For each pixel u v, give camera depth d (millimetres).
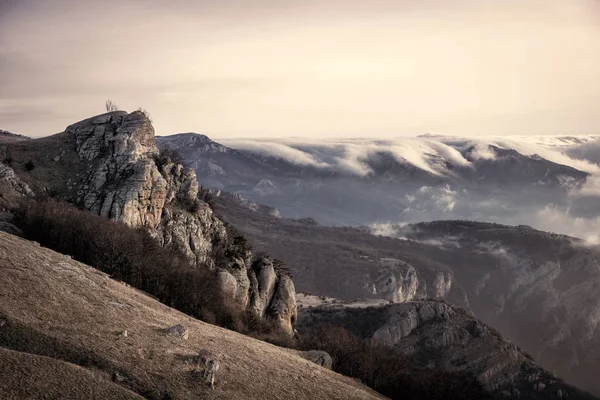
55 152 197250
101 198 180375
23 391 73250
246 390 92938
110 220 168750
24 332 85188
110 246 154250
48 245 152500
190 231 192000
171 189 197375
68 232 154375
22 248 114312
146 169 186125
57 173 189375
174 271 159000
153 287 151000
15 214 159750
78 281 110500
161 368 89312
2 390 72250
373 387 155250
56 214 159875
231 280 183750
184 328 104875
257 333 161375
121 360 87500
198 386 88188
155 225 183125
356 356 165375
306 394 100125
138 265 152750
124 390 79875
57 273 109500
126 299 113062
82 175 189000
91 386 78125
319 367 124750
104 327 95812
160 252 167875
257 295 197000
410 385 163125
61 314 94562
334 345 170875
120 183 183625
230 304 168000
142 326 102188
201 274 169250
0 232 121312
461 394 178500
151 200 183875
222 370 96000
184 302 151250
